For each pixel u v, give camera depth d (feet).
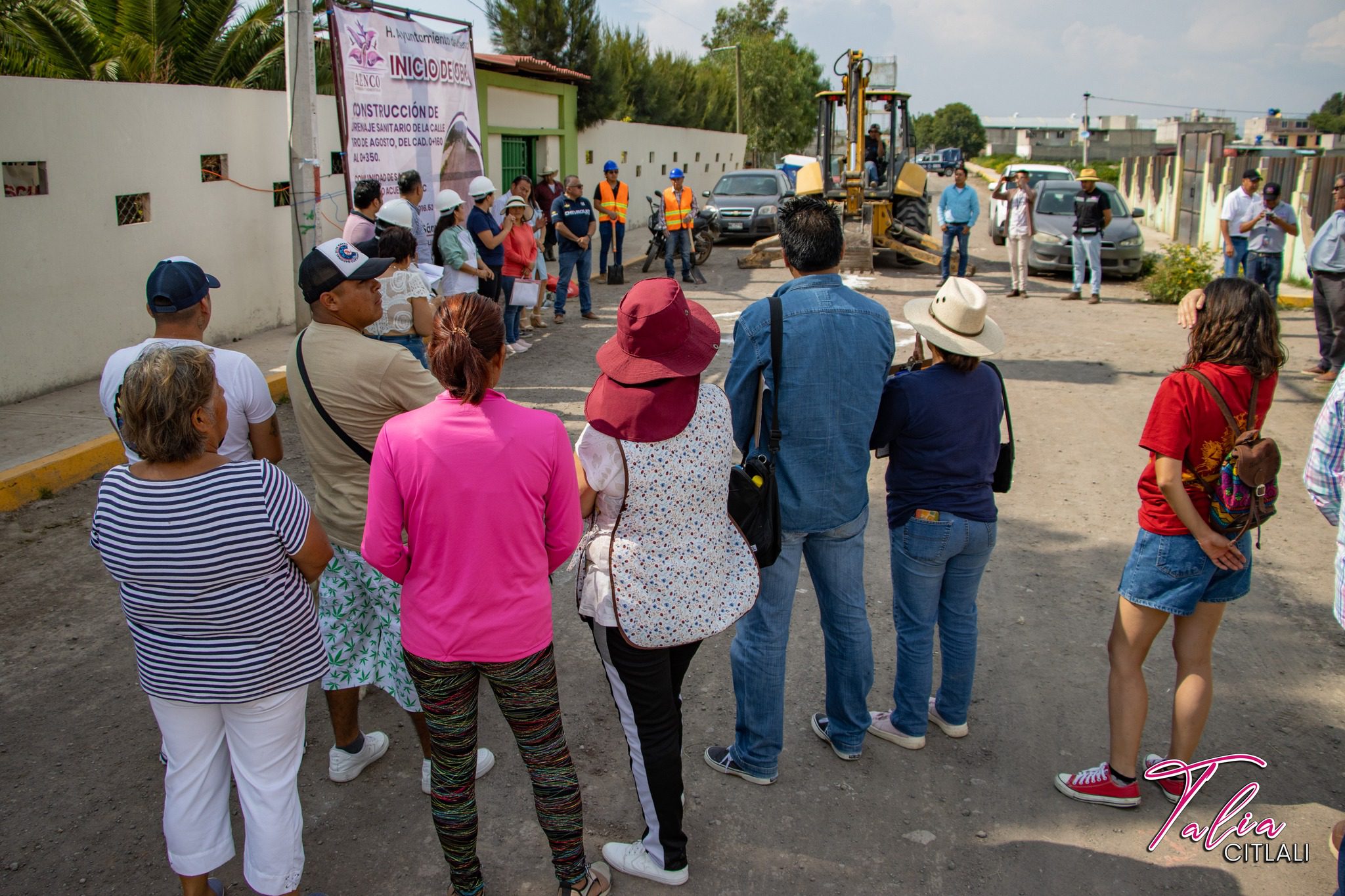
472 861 8.68
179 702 7.61
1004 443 10.93
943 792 10.74
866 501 10.25
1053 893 9.24
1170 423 9.25
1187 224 65.36
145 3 34.73
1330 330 27.48
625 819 10.32
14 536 16.87
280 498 7.41
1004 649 13.75
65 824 9.96
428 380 9.64
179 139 27.45
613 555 8.36
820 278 9.75
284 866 8.11
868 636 10.65
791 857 9.71
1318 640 13.92
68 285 24.09
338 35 27.66
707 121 106.11
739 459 17.15
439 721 8.20
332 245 9.38
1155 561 9.76
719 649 13.89
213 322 29.55
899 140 56.08
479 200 28.78
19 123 22.40
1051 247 46.75
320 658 8.11
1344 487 8.43
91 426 21.09
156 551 7.03
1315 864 9.57
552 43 64.64
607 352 8.29
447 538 7.70
